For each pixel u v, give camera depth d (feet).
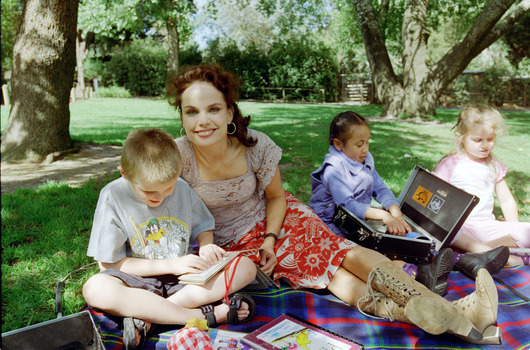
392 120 42.88
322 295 8.38
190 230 8.18
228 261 7.48
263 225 9.11
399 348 6.71
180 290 7.30
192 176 8.52
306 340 6.53
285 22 78.33
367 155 11.07
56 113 23.25
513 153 26.43
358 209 9.72
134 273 7.30
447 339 6.93
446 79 42.68
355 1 44.80
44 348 6.04
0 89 71.36
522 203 16.21
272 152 8.80
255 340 6.51
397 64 83.87
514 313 7.60
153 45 88.02
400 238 8.86
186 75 7.93
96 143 27.20
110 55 94.58
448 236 9.32
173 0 66.13
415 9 42.16
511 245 10.16
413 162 23.11
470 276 8.95
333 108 59.93
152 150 6.97
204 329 6.48
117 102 69.00
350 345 6.42
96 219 7.41
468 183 11.07
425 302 6.16
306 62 78.18
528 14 64.95
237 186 8.63
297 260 8.49
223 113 7.97
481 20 39.17
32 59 22.38
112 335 6.90
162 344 6.70
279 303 7.97
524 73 76.48
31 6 22.24
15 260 10.59
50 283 9.42
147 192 7.14
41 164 22.11
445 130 35.96
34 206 14.40
